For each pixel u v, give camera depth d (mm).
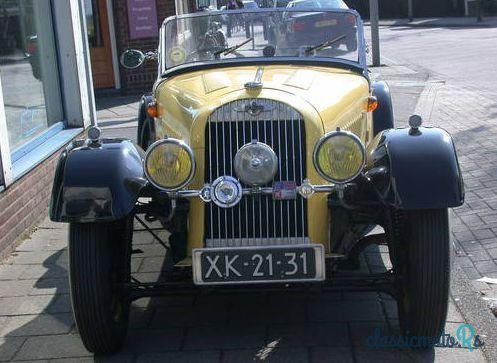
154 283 4332
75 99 8469
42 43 8141
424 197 3969
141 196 4352
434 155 4105
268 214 4250
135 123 11891
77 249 4148
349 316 4820
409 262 4129
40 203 6996
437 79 16172
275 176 4285
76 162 4219
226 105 4348
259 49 5535
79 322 4176
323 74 5156
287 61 5453
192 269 4180
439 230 4066
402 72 17594
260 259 4098
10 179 6156
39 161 6949
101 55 14922
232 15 5566
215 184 4133
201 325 4785
